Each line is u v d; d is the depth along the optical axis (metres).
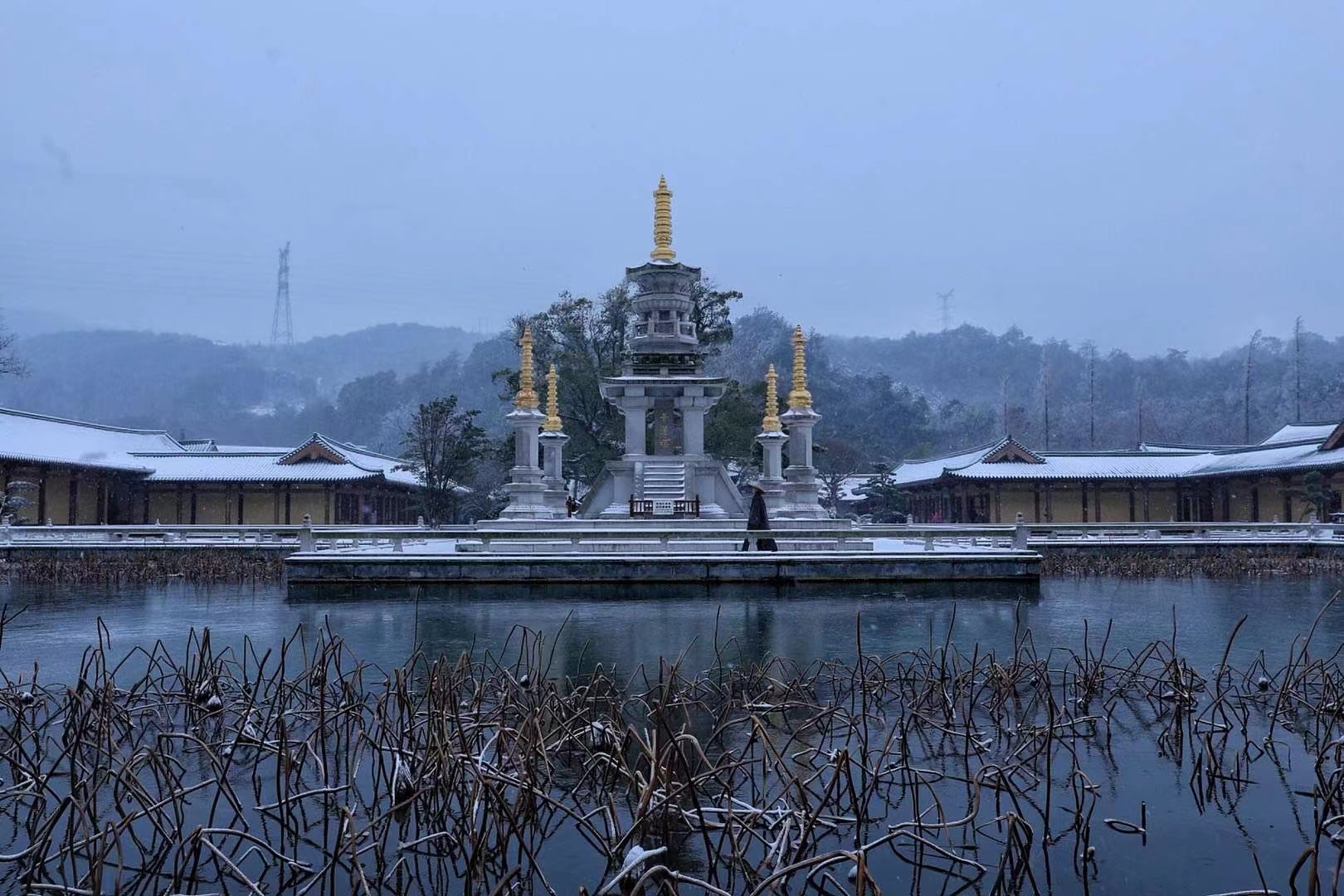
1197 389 171.00
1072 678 17.39
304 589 34.31
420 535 41.16
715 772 10.38
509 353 173.12
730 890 8.57
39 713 15.02
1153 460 81.19
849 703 15.61
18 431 72.19
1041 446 148.88
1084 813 10.74
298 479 75.62
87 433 78.88
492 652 20.36
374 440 172.88
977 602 30.73
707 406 51.72
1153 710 15.40
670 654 20.14
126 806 10.91
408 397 180.88
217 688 14.78
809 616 26.52
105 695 12.76
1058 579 42.97
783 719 14.33
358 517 80.94
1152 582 41.31
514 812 9.83
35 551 45.78
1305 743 13.47
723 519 45.84
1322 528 53.56
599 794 11.10
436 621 25.50
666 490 49.44
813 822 8.90
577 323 76.31
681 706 14.93
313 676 14.38
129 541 48.66
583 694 14.44
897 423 147.62
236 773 12.25
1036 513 80.12
